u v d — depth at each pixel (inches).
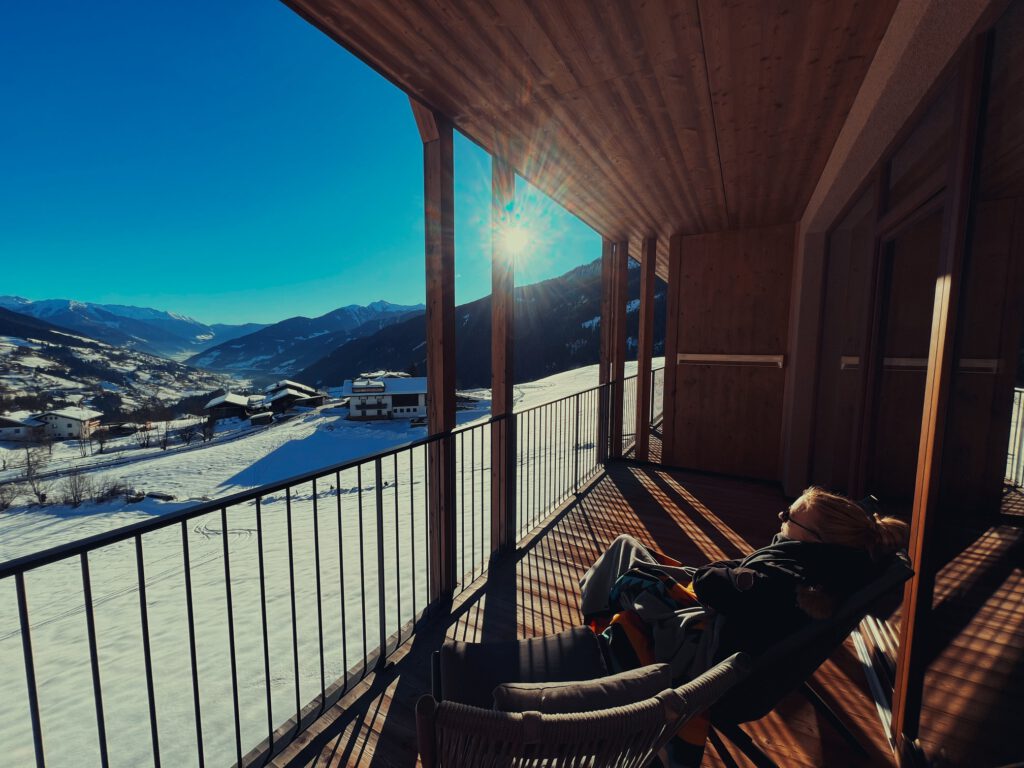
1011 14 46.4
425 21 69.4
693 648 50.3
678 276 193.0
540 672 51.2
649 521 139.6
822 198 123.3
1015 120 45.8
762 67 79.5
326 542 398.0
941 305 53.7
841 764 59.4
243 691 212.1
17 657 351.6
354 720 67.6
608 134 103.5
